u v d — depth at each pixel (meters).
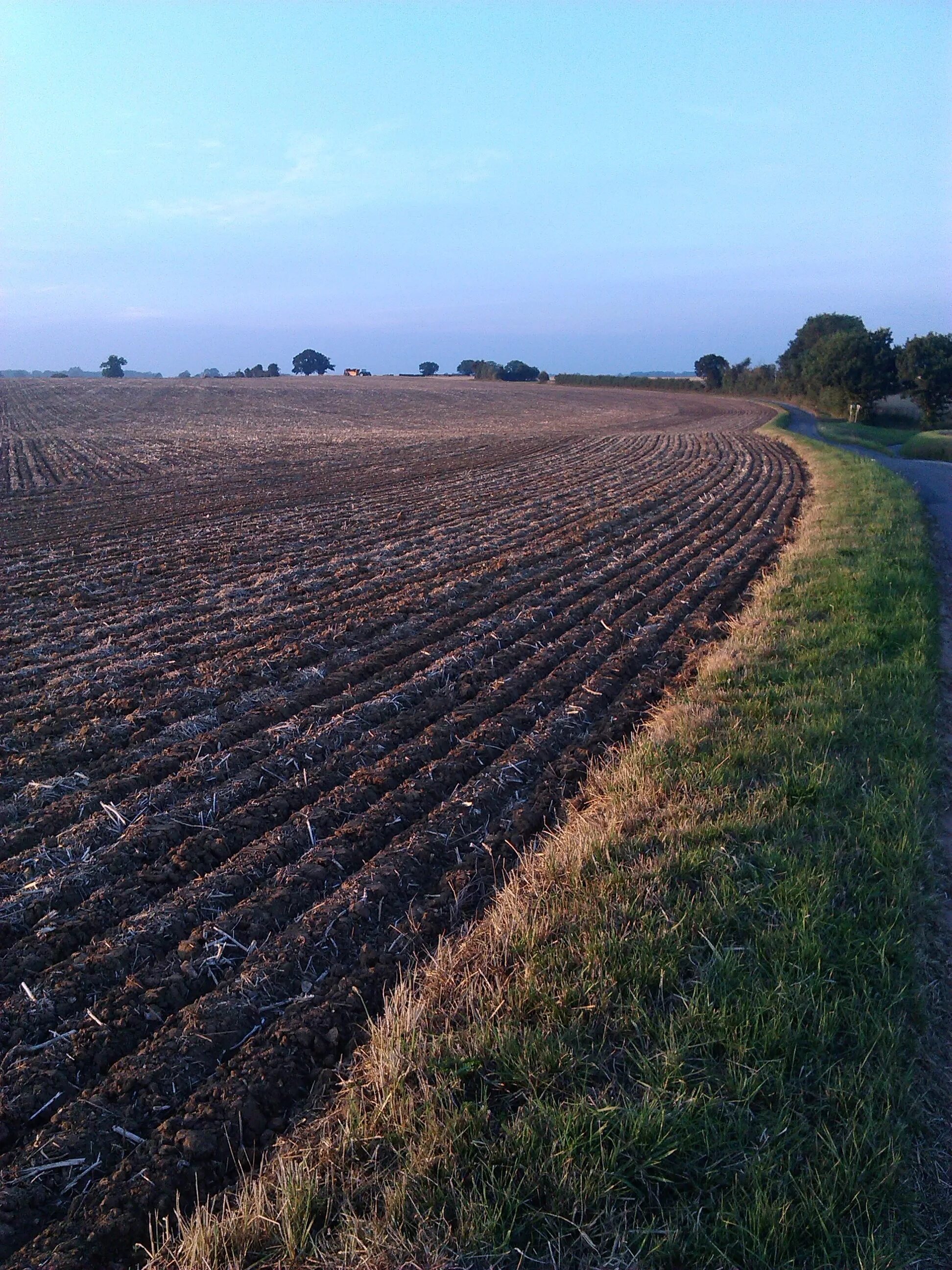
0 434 48.44
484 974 4.17
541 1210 2.93
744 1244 2.79
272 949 4.54
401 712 7.82
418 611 11.33
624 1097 3.34
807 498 22.17
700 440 44.41
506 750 7.08
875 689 7.58
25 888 5.08
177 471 30.45
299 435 48.16
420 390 104.94
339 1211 3.01
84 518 20.16
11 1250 3.06
